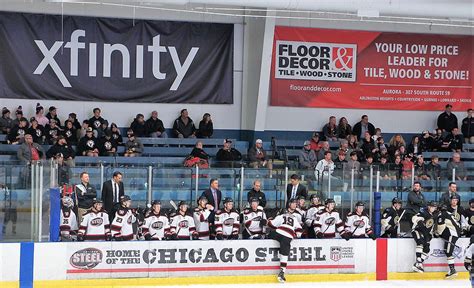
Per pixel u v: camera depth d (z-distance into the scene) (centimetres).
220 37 2475
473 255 1634
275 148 2361
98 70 2377
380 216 1902
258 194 1862
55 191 1669
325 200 1869
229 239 1775
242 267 1762
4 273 1617
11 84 2303
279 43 2512
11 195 1645
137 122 2333
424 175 2033
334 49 2561
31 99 2323
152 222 1745
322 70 2553
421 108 2631
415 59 2623
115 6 2386
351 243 1825
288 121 2534
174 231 1756
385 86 2606
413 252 1866
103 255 1680
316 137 2378
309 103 2544
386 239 1848
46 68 2333
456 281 1842
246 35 2494
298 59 2531
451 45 2647
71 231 1728
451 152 2488
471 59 2658
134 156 2195
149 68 2420
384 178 1956
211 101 2472
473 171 2147
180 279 1725
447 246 1858
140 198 1848
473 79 2652
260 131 2456
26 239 1653
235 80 2502
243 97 2505
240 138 2514
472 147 2550
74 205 1734
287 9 2189
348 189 1920
